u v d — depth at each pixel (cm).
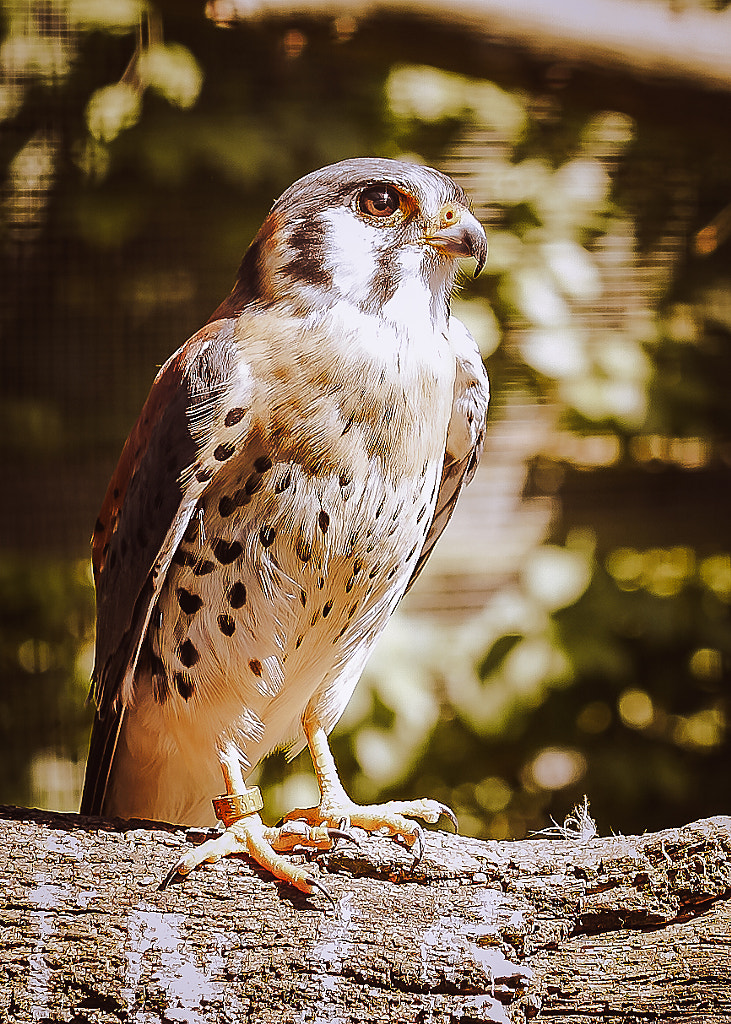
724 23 233
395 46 233
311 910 222
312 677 228
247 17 232
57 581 248
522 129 249
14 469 247
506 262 250
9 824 223
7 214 246
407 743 251
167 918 221
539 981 221
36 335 247
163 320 248
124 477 230
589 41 232
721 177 255
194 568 225
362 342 225
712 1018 221
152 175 246
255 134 247
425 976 221
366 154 248
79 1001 221
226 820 223
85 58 246
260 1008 221
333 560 225
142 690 227
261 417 225
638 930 222
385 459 225
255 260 227
